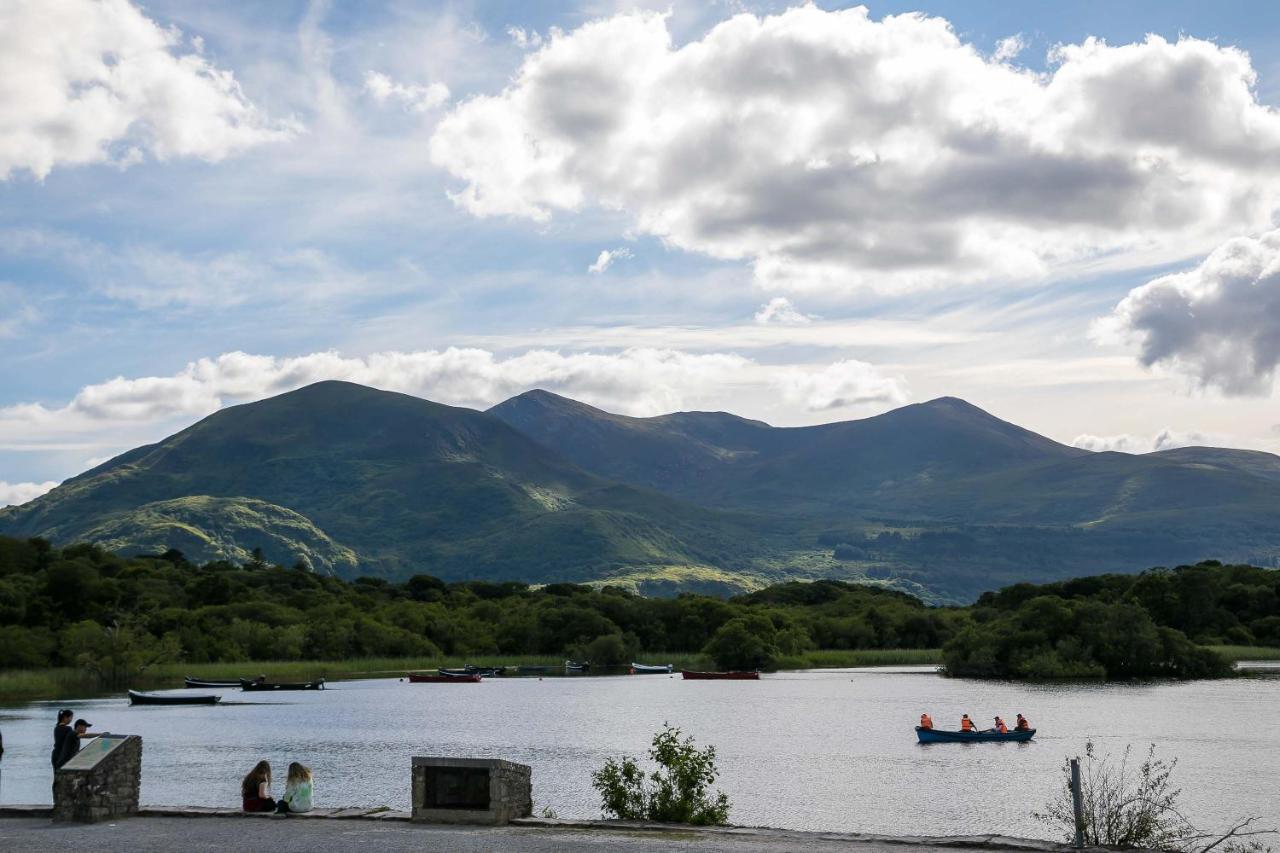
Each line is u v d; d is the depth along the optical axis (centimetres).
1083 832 2770
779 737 10769
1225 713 12775
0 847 2602
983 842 2636
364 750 9825
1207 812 6375
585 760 8925
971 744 10025
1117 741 10169
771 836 2742
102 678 18000
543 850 2527
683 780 3422
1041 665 19538
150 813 3128
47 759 8712
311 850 2539
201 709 14612
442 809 2977
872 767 8538
